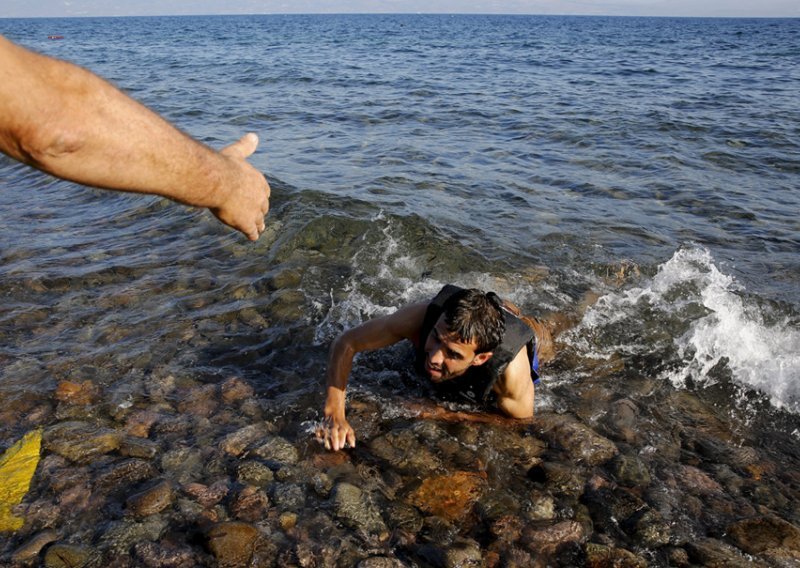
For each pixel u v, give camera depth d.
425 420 3.64
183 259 5.43
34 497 2.90
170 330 4.35
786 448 3.59
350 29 90.19
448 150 9.75
